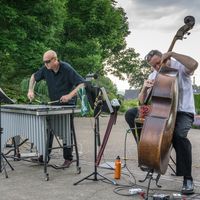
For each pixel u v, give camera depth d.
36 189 4.87
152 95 4.40
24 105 5.78
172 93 4.35
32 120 5.39
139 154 4.30
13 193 4.70
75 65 17.69
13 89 15.70
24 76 16.50
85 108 5.48
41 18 15.04
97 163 5.38
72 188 4.89
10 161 6.50
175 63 4.79
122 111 21.23
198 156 7.20
